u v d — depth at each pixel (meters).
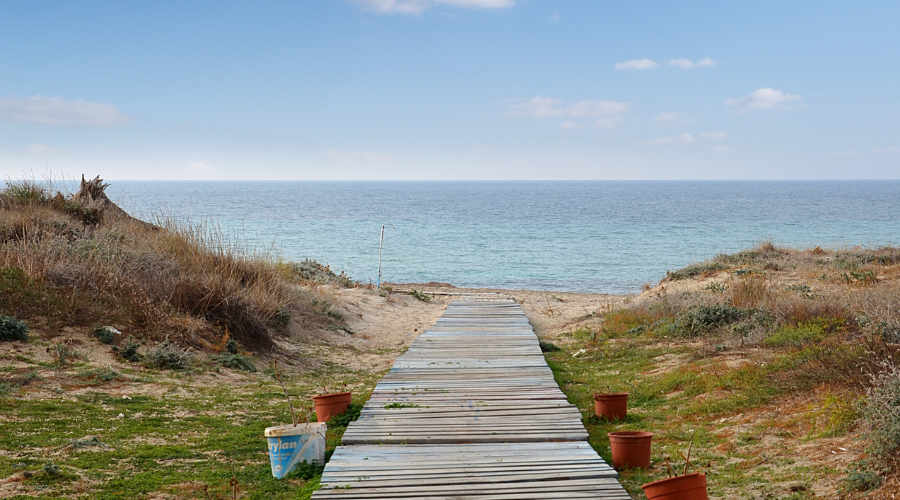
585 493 5.11
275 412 8.50
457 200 146.38
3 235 13.21
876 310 9.10
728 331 11.55
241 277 14.70
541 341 14.12
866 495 4.69
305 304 15.95
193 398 8.82
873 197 152.88
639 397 8.90
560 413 7.60
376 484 5.32
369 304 19.48
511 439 6.62
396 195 186.12
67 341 9.84
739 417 7.24
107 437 6.83
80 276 11.68
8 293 10.48
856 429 5.95
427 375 9.92
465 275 34.25
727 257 21.92
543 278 33.19
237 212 87.19
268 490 5.64
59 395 8.02
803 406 7.04
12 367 8.55
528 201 139.62
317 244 48.25
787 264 19.42
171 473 5.94
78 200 17.31
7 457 5.89
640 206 112.19
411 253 43.50
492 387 9.07
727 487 5.30
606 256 41.81
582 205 118.06
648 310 15.18
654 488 4.54
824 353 8.05
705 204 118.19
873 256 19.62
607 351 12.28
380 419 7.36
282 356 12.30
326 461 6.38
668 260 39.59
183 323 11.45
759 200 136.12
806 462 5.57
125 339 10.48
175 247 14.53
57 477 5.52
